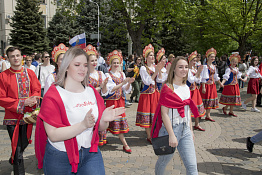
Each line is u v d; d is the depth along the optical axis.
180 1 14.27
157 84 5.04
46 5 30.95
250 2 13.37
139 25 15.12
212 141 5.07
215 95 6.57
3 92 3.27
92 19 26.70
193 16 15.11
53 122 1.86
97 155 2.12
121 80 4.55
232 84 6.98
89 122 1.80
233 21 13.15
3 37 29.50
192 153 2.73
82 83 2.18
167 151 2.65
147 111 4.88
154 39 26.72
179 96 2.78
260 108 8.22
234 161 4.04
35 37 25.50
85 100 2.06
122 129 4.45
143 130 5.98
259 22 13.00
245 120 6.74
